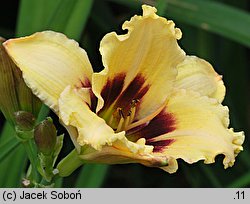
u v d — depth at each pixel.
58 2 0.62
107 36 0.44
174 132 0.46
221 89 0.49
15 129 0.49
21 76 0.48
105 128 0.41
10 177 0.59
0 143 0.59
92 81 0.43
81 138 0.41
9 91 0.48
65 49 0.45
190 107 0.47
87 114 0.42
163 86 0.46
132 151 0.41
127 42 0.44
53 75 0.44
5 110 0.49
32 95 0.48
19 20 0.61
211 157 0.44
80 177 0.62
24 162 0.59
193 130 0.46
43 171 0.47
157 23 0.44
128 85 0.46
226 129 0.45
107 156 0.43
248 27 0.67
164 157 0.42
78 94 0.43
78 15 0.59
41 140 0.46
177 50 0.46
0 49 0.47
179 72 0.49
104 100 0.46
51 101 0.43
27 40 0.44
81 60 0.45
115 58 0.45
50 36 0.45
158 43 0.45
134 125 0.47
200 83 0.49
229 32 0.67
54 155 0.48
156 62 0.46
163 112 0.47
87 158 0.45
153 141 0.46
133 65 0.46
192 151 0.44
